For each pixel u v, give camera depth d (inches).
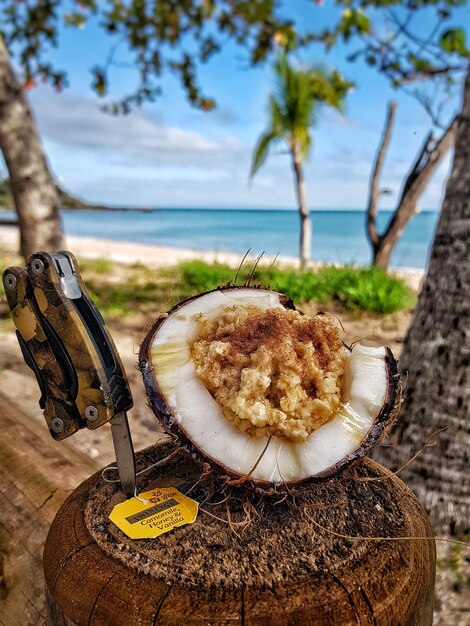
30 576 10.4
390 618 6.6
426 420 14.8
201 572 6.8
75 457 14.2
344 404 8.2
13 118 37.1
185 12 49.2
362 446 7.8
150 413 25.1
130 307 43.3
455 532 14.5
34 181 38.4
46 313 7.1
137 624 6.3
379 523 7.9
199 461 7.5
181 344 8.4
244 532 7.5
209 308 9.0
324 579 6.7
